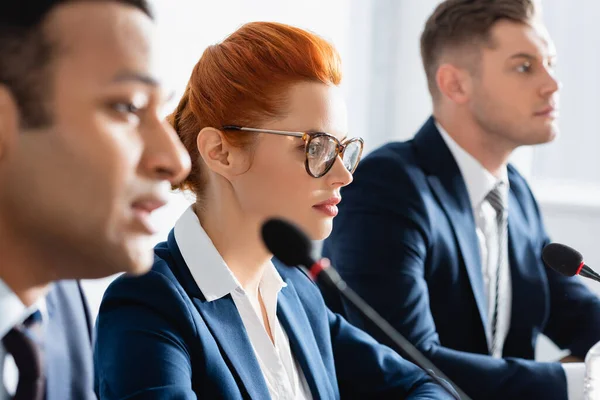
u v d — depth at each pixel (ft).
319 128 4.54
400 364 5.59
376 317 3.63
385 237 6.97
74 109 2.44
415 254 6.97
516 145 7.72
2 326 2.62
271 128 4.51
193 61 9.22
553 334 8.13
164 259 4.66
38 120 2.43
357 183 7.29
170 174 2.60
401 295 6.81
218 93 4.54
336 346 5.53
